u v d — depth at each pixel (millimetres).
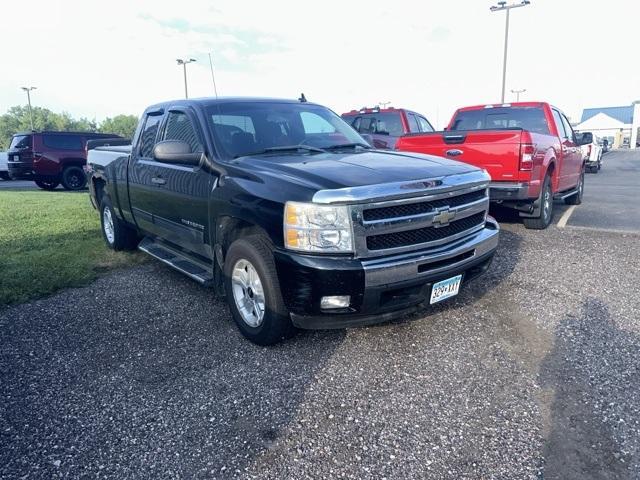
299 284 3260
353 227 3178
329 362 3498
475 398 3023
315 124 5035
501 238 6859
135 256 6449
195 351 3742
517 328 3951
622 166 24797
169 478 2441
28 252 6539
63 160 16547
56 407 3066
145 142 5527
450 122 9508
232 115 4637
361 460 2525
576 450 2551
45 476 2475
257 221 3512
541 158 6922
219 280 4332
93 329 4199
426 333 3898
